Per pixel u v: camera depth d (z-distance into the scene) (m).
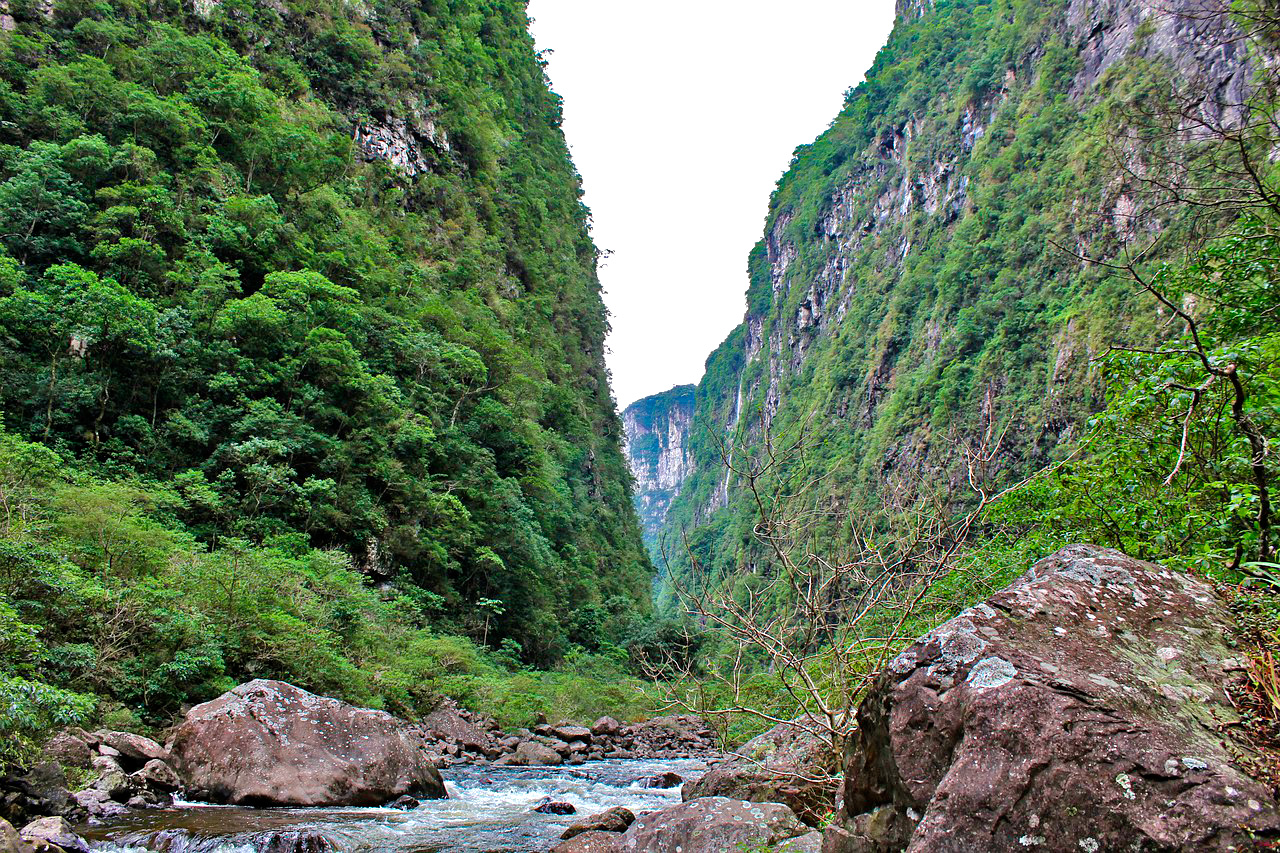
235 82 33.88
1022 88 81.00
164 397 23.31
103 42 32.66
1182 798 2.10
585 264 79.81
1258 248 5.29
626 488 69.81
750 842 4.16
